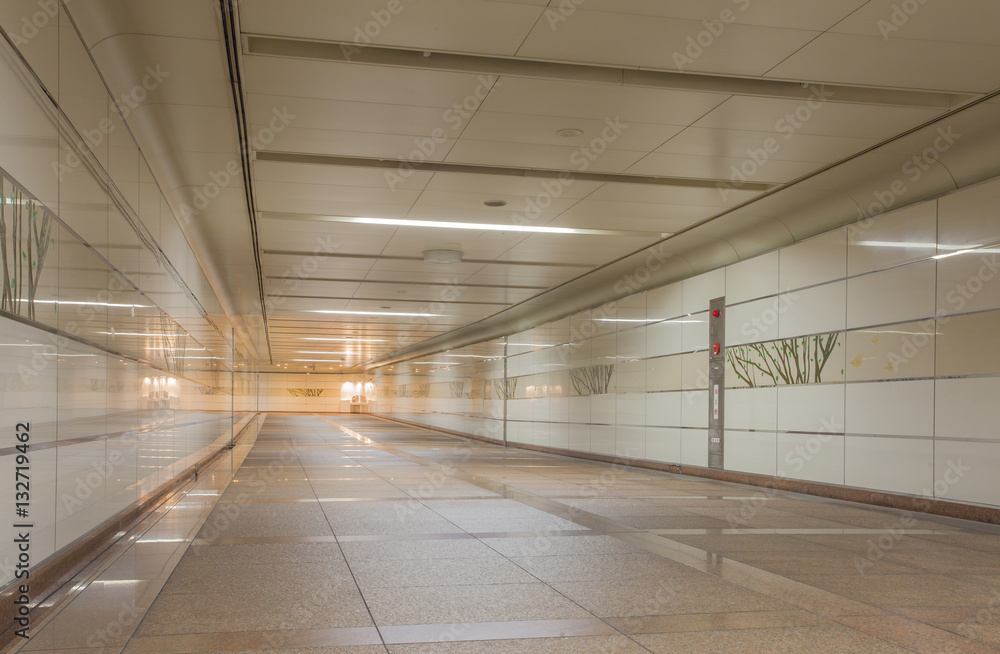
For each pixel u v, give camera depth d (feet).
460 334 123.95
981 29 23.15
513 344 102.12
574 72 26.73
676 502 39.86
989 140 31.81
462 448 92.32
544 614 18.02
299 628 16.61
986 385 32.65
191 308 54.29
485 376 115.14
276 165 36.09
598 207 44.29
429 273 67.10
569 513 35.06
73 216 20.16
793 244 46.14
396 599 19.22
